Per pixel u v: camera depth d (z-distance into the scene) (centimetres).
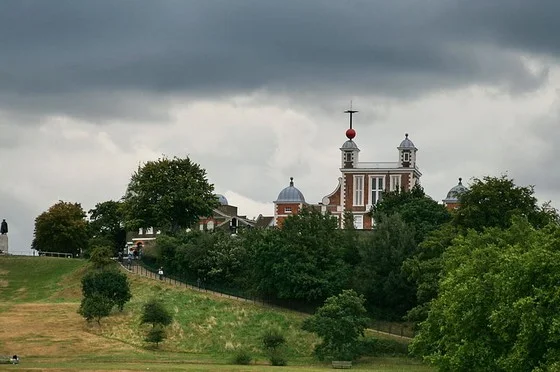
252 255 15688
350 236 16138
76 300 15900
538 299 7069
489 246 9119
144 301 15162
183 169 19750
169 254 17138
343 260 15525
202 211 19512
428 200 17350
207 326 14162
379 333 14125
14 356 11469
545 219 13875
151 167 19425
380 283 14725
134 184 19550
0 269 18088
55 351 12581
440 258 12900
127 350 12812
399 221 15362
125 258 18662
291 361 12938
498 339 7594
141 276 16638
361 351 13012
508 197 14138
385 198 18550
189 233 17388
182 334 13800
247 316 14625
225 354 13175
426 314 12369
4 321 14050
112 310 14662
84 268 17688
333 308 13000
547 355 6806
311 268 14900
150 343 13350
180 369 10612
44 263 18412
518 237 10719
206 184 19925
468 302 7900
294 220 15650
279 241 15138
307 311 15088
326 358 12888
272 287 15150
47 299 16275
